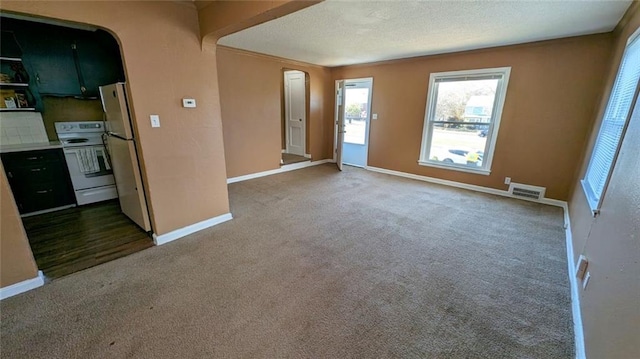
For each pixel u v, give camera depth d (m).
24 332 1.60
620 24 2.70
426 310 1.80
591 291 1.57
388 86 5.19
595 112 3.21
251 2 2.03
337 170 5.80
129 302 1.85
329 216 3.32
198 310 1.78
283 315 1.75
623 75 2.40
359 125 5.93
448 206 3.69
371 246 2.62
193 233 2.86
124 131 2.43
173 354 1.47
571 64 3.36
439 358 1.46
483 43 3.65
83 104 3.57
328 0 2.27
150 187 2.48
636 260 1.08
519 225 3.10
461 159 4.56
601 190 2.00
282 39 3.60
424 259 2.41
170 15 2.33
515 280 2.12
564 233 2.92
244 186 4.55
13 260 1.88
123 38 2.11
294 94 6.30
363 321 1.71
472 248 2.60
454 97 4.43
